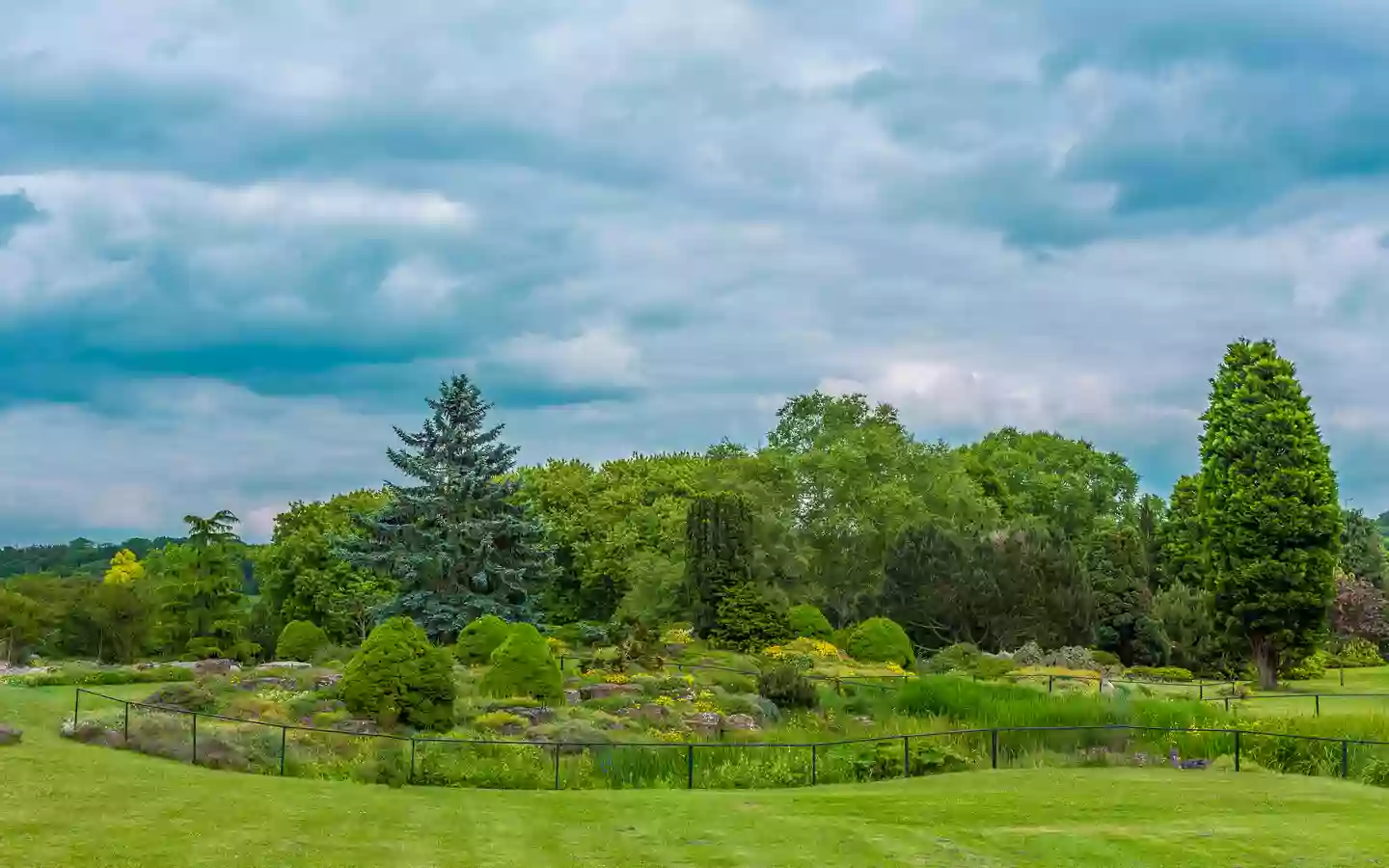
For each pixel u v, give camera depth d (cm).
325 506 7988
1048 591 5609
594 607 7219
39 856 1395
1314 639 4997
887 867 1489
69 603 5422
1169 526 7256
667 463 8406
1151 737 2622
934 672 4606
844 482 7069
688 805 1878
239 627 5775
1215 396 5359
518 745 2411
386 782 2114
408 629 2828
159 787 1859
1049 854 1566
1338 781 2188
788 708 3409
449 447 5681
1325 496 5041
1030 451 10275
